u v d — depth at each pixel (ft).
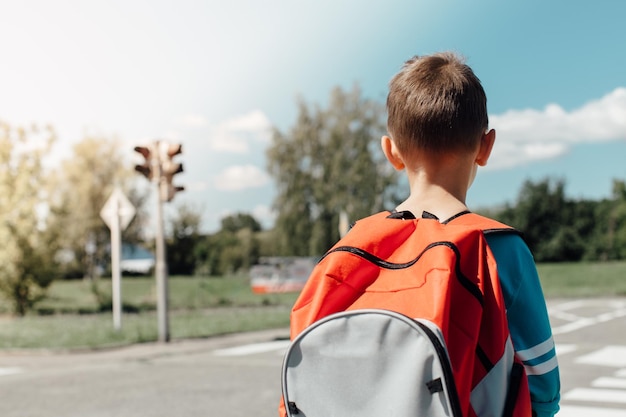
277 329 53.01
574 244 188.65
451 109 4.84
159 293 44.73
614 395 25.00
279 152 180.24
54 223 71.67
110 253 189.37
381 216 4.92
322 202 180.55
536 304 4.58
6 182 68.90
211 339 46.24
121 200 46.96
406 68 5.19
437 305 4.00
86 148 180.55
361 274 4.36
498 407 4.10
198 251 181.88
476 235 4.32
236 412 23.32
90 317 67.31
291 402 4.13
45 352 40.32
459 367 3.98
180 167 44.09
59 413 23.80
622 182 187.93
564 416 21.88
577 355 35.32
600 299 84.94
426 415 3.80
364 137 180.55
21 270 69.41
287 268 105.81
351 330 3.99
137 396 26.50
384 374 3.91
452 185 4.94
